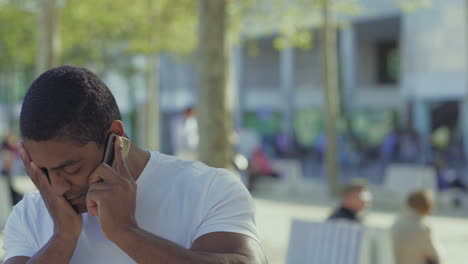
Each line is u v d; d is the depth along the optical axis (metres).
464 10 23.34
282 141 31.97
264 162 15.79
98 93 1.50
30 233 1.80
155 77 19.48
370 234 5.04
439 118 24.59
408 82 25.42
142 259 1.46
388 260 4.99
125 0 17.34
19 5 18.94
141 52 17.86
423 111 25.03
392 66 32.19
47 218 1.79
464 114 23.67
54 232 1.58
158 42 17.59
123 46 20.66
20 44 19.86
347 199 6.26
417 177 13.05
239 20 14.00
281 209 12.34
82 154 1.46
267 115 33.25
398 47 31.89
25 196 1.88
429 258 5.62
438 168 13.34
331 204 13.20
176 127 14.47
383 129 28.94
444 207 12.57
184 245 1.64
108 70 22.38
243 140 16.31
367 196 6.28
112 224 1.45
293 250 5.23
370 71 32.56
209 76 7.30
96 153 1.49
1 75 24.83
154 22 16.84
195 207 1.65
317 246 5.10
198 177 1.68
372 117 29.31
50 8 10.34
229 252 1.55
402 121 25.72
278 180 15.68
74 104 1.44
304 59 32.84
